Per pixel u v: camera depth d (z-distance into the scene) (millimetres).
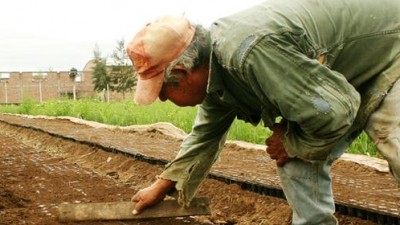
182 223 4355
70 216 4086
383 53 2871
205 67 2857
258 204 5047
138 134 12430
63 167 7863
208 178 6184
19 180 6547
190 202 3990
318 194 3236
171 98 2973
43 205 5047
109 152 8781
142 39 2807
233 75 2758
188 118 13750
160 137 11633
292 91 2598
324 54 2773
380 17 2877
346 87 2643
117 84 42312
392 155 2756
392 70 2842
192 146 3680
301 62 2584
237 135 10641
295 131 2928
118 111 18719
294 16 2693
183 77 2855
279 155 3186
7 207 4988
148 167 7145
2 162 8414
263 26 2627
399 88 2781
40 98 49375
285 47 2596
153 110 17672
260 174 6195
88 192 5770
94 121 19109
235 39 2652
